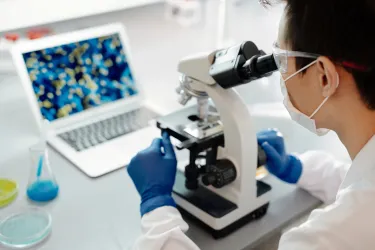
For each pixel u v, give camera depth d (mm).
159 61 1768
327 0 673
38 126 1338
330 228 712
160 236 896
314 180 1158
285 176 1157
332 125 826
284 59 805
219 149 1043
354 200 732
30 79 1341
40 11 1730
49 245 973
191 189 1077
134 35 1884
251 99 1579
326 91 752
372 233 697
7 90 1582
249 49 919
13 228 1013
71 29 1792
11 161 1256
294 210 1115
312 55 738
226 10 1905
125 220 1059
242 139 976
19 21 1700
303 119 871
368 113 755
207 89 1000
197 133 1040
